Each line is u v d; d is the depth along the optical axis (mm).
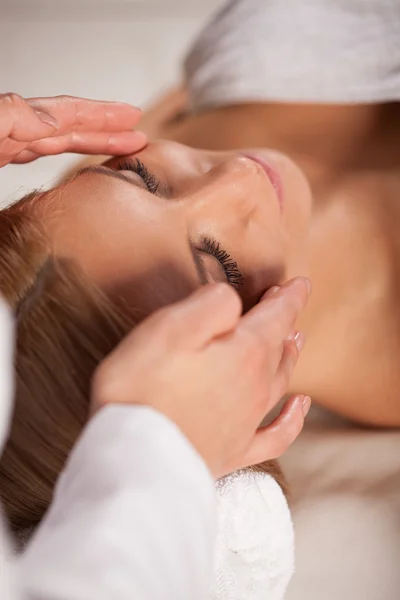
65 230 727
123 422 469
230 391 529
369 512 994
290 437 641
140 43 1718
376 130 1265
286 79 1240
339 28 1240
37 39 1746
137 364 505
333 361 1154
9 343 410
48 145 898
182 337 513
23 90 1661
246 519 762
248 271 857
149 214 766
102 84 1654
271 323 571
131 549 427
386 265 1170
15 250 701
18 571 417
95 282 697
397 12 1235
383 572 934
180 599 444
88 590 410
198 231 812
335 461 1093
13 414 669
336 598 922
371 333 1149
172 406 505
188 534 454
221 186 827
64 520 439
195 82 1324
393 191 1219
